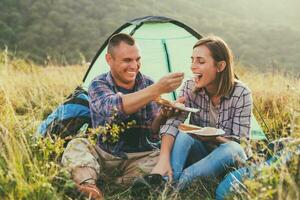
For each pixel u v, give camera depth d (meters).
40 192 2.93
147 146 3.80
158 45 5.05
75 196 3.18
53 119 4.28
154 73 5.00
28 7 45.62
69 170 3.30
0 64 6.93
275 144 3.20
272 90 6.34
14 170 2.95
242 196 2.90
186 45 5.11
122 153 3.71
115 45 3.61
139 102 3.39
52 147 3.42
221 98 3.74
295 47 37.91
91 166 3.36
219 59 3.65
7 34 40.62
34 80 8.10
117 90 3.70
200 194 3.38
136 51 3.63
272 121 5.02
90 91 3.67
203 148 3.70
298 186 2.81
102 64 5.29
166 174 3.45
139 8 50.88
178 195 3.33
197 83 3.71
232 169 3.37
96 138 3.62
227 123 3.75
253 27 44.22
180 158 3.52
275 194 2.75
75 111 4.32
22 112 5.99
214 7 58.69
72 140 3.54
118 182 3.63
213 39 3.70
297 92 5.07
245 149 3.60
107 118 3.49
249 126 3.72
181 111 3.64
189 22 51.44
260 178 2.87
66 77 8.48
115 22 47.03
